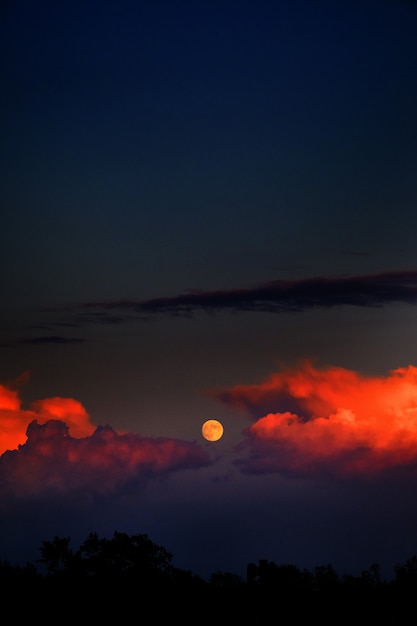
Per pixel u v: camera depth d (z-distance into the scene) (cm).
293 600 2494
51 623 2233
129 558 2619
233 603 2472
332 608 2431
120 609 2362
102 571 2559
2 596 2361
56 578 2548
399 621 2333
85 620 2280
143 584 2516
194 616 2352
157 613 2362
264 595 2530
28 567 2617
